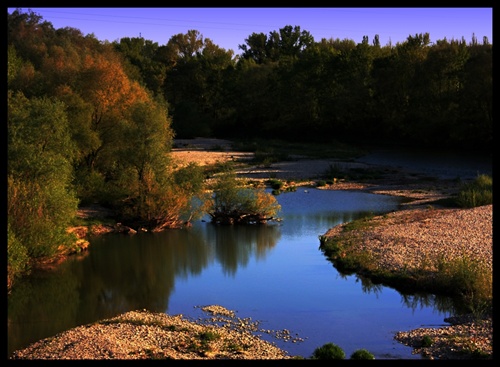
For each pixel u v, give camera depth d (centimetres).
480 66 7306
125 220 3438
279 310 2072
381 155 7250
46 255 2595
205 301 2183
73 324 1927
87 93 3962
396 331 1855
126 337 1739
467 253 2580
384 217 3606
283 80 10006
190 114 9988
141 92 4362
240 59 12119
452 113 7619
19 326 1900
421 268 2408
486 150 7288
